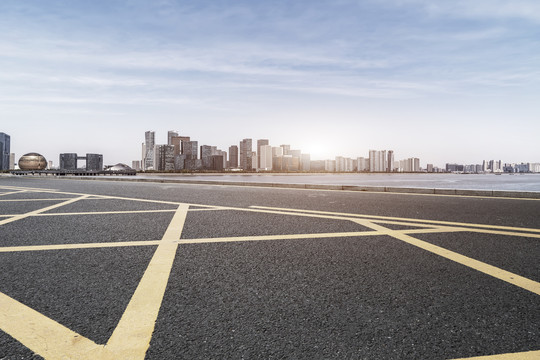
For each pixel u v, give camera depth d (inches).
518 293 98.3
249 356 66.9
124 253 141.5
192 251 144.9
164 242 161.3
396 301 92.7
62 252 142.9
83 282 107.3
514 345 71.0
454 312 86.1
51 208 281.1
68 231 187.0
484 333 75.8
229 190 478.0
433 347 70.2
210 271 118.4
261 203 316.2
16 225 205.0
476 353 68.1
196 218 230.7
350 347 70.2
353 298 94.7
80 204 307.9
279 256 137.0
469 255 138.5
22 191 462.9
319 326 78.8
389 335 74.9
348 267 122.5
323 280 109.2
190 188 520.7
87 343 71.4
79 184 641.6
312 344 71.3
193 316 83.8
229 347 70.1
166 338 73.5
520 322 80.9
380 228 195.3
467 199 350.9
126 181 787.4
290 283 106.5
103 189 500.1
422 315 84.4
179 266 124.0
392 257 135.6
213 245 155.5
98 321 81.1
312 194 409.7
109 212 259.0
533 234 179.2
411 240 165.2
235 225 205.0
